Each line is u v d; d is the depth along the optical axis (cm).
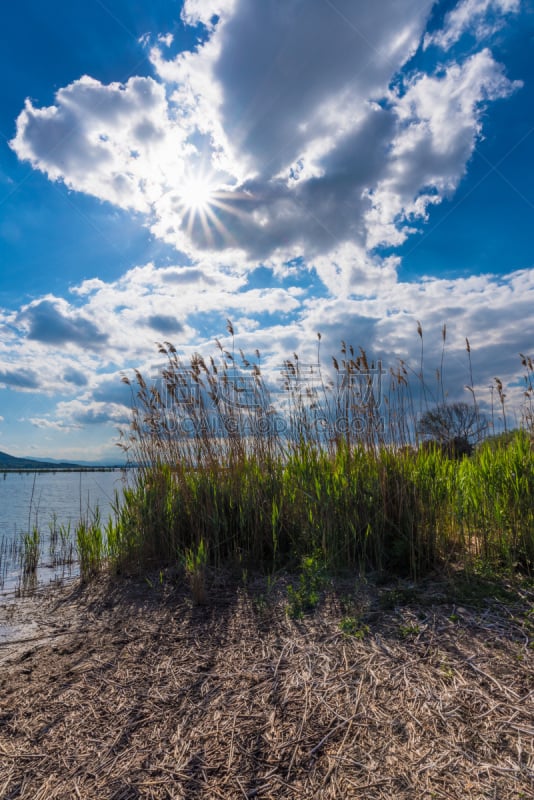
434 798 169
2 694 263
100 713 240
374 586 382
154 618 373
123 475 589
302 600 366
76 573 584
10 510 1291
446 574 385
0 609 432
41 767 201
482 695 226
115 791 185
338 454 529
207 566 485
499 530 404
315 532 474
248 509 509
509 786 171
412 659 264
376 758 192
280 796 176
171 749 208
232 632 330
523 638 274
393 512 436
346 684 246
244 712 232
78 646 330
